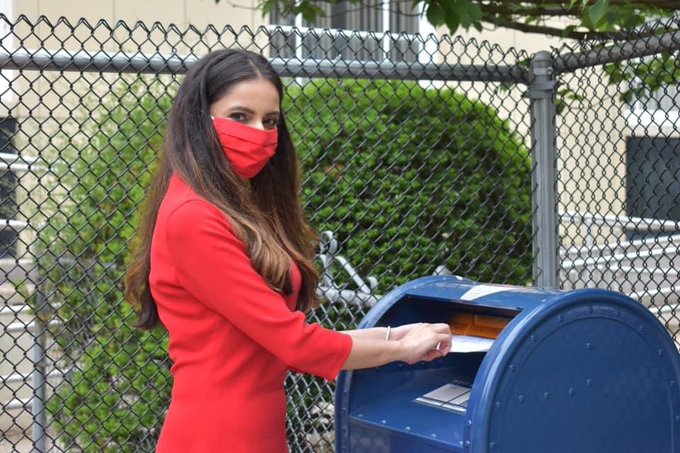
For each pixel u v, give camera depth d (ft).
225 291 7.98
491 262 16.63
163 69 11.60
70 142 12.93
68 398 14.37
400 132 16.15
